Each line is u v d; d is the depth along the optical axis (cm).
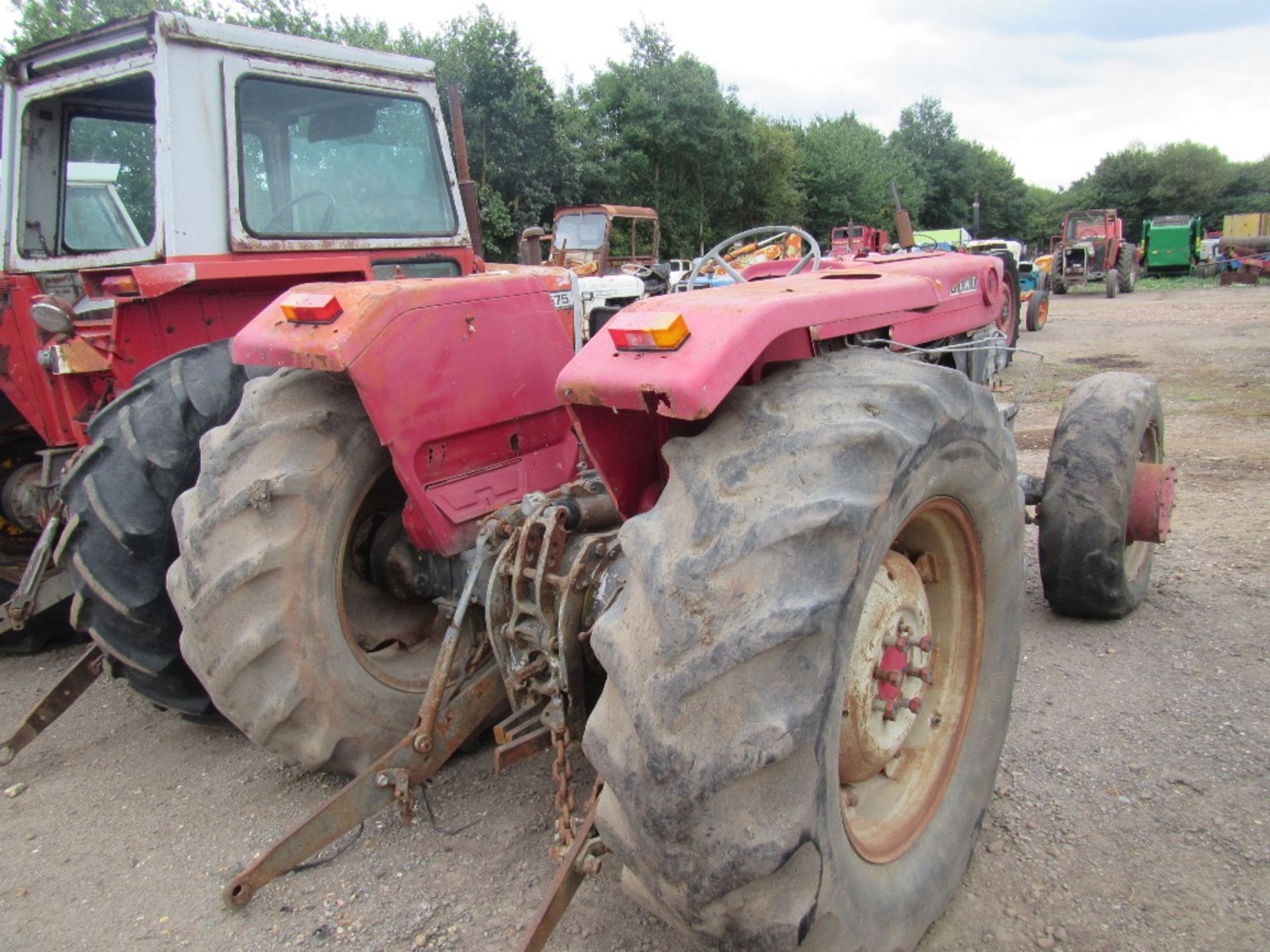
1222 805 264
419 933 230
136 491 284
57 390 396
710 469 176
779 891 166
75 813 292
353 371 240
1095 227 2634
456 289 265
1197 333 1462
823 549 164
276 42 353
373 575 292
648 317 186
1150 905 229
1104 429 357
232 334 360
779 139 3766
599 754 169
